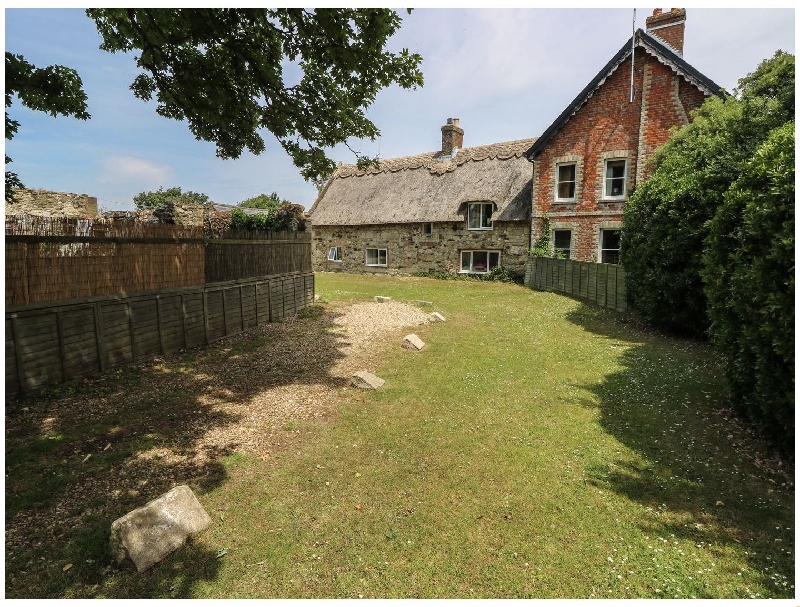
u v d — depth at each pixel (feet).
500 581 9.45
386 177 91.04
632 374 23.24
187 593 9.02
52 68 20.04
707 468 13.91
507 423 17.30
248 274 33.58
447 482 13.15
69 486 12.50
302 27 21.16
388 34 20.63
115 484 12.69
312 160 28.25
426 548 10.41
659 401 19.44
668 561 9.96
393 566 9.85
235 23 21.80
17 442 14.90
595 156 59.21
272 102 25.44
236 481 13.07
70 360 20.30
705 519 11.45
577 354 27.37
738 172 27.76
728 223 17.08
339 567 9.82
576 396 20.17
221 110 25.50
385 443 15.55
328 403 19.17
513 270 69.46
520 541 10.66
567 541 10.66
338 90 24.54
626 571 9.70
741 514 11.63
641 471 13.79
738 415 17.52
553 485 13.03
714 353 27.30
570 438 16.03
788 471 13.57
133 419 17.06
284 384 21.50
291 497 12.33
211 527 11.02
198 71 23.99
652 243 31.96
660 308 32.01
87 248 21.08
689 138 39.93
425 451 15.01
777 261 13.34
